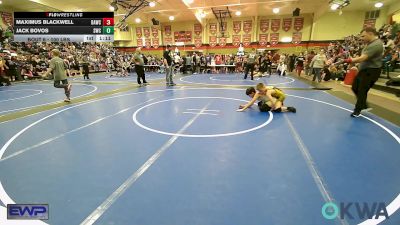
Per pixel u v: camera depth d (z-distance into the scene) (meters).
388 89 7.94
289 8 19.98
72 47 20.41
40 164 2.91
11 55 13.93
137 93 8.27
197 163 2.88
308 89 8.89
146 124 4.50
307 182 2.42
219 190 2.30
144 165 2.85
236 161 2.92
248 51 24.14
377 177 2.51
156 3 17.02
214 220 1.88
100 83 11.74
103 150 3.31
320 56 10.84
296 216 1.92
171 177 2.56
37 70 15.14
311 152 3.16
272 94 5.44
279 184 2.39
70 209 2.05
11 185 2.45
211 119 4.80
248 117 4.93
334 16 21.53
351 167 2.74
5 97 7.99
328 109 5.60
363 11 20.73
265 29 23.59
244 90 8.79
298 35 22.80
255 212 1.97
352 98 6.97
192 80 12.65
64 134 4.00
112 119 4.89
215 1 17.33
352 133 3.89
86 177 2.58
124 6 16.58
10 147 3.47
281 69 15.73
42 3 16.88
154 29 26.39
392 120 4.60
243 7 19.47
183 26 25.61
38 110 5.84
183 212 1.99
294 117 4.89
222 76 15.35
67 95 6.89
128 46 27.75
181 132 4.02
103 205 2.10
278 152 3.17
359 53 10.92
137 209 2.04
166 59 10.19
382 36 13.71
